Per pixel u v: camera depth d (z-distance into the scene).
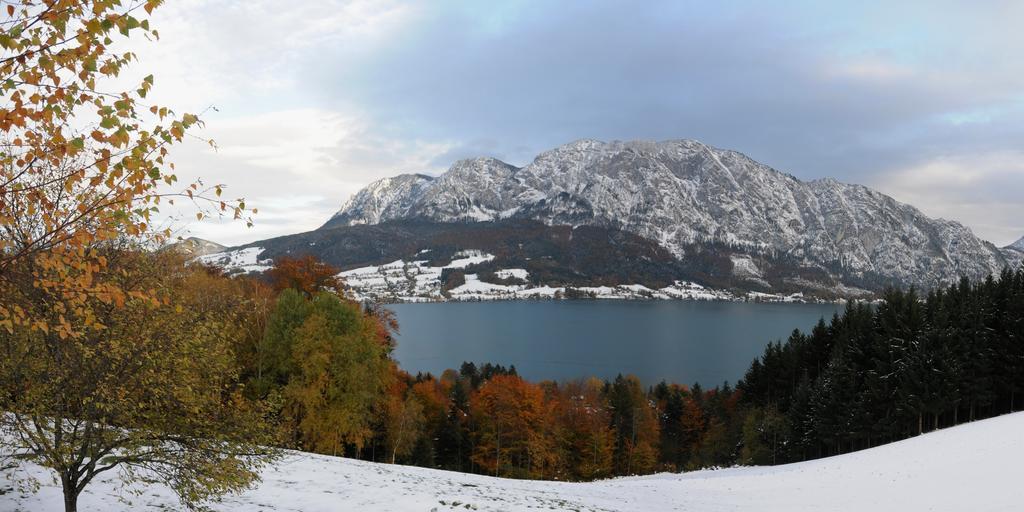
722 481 30.81
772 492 26.23
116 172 5.39
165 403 9.00
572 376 110.12
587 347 151.75
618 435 60.81
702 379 107.81
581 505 18.91
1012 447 26.11
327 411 31.31
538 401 52.66
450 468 53.50
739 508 22.17
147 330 8.49
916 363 43.22
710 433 63.19
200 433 9.18
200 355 9.27
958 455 27.33
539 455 51.28
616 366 121.88
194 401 8.95
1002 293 51.81
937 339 43.69
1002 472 22.55
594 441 56.41
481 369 91.56
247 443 9.61
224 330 9.95
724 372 115.12
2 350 7.83
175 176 5.86
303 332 31.19
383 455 45.28
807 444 50.44
